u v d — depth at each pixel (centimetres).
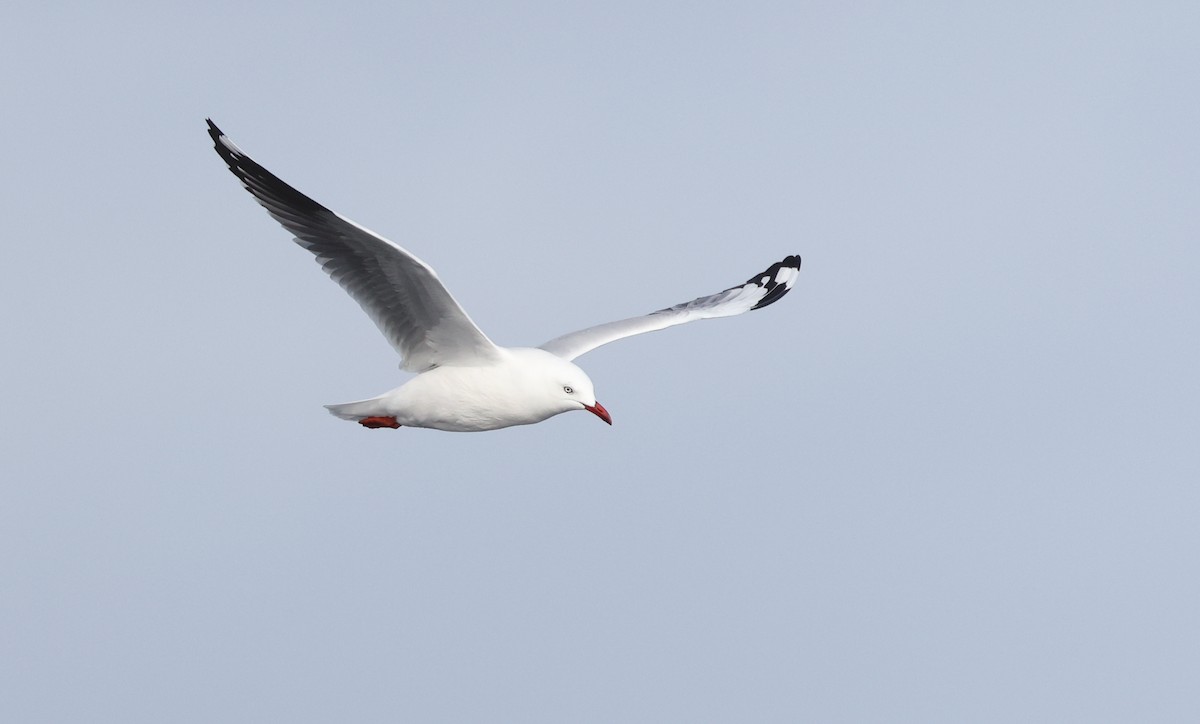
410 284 1294
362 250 1294
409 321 1359
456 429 1413
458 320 1313
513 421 1391
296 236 1329
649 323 1702
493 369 1366
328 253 1331
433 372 1380
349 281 1351
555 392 1373
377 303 1359
